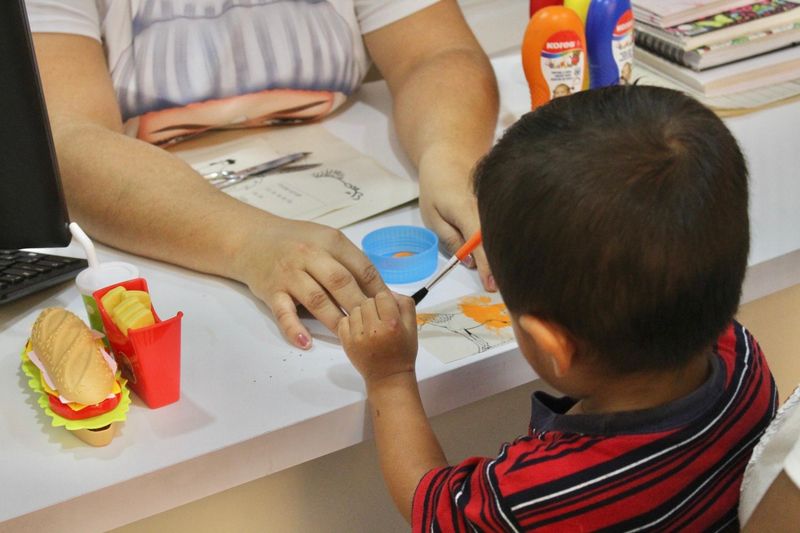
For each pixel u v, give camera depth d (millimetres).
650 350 730
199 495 890
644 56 1547
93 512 846
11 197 976
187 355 993
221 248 1105
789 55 1478
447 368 962
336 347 1004
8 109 926
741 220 722
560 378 790
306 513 1111
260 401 929
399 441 893
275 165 1344
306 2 1433
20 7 887
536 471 759
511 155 729
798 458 668
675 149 694
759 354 863
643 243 682
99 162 1182
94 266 994
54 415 881
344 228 1206
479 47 1492
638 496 749
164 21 1369
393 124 1480
